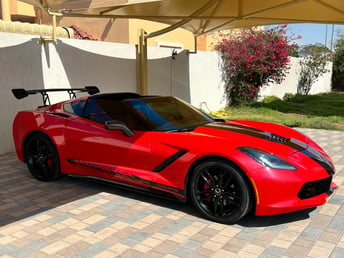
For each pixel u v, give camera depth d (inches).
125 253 118.4
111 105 176.1
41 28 338.0
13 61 257.6
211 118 190.9
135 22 443.2
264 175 128.1
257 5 298.2
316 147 159.6
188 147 143.8
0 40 248.2
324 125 376.5
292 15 334.0
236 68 527.8
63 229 136.5
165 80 404.2
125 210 154.8
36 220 144.9
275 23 374.6
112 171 167.2
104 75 328.2
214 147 137.5
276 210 129.6
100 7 262.4
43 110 201.3
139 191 163.2
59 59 289.3
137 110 169.8
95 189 182.7
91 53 314.2
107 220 144.4
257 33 546.0
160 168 152.3
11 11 489.1
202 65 464.8
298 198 131.6
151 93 386.0
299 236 129.0
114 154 166.2
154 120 166.9
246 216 146.9
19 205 161.3
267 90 660.1
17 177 204.8
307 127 376.5
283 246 121.9
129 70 353.4
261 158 131.6
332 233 130.9
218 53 495.5
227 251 119.2
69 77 297.9
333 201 161.6
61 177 201.8
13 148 268.4
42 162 194.9
